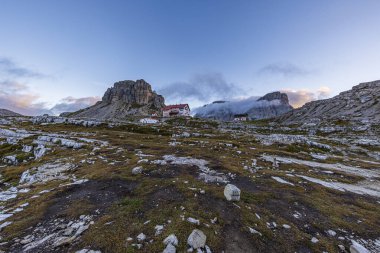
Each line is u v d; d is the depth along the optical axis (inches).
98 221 406.3
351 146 2281.0
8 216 452.8
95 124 2977.4
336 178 944.9
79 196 560.1
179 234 356.8
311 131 3905.0
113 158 1082.1
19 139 1798.7
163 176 740.0
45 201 530.0
